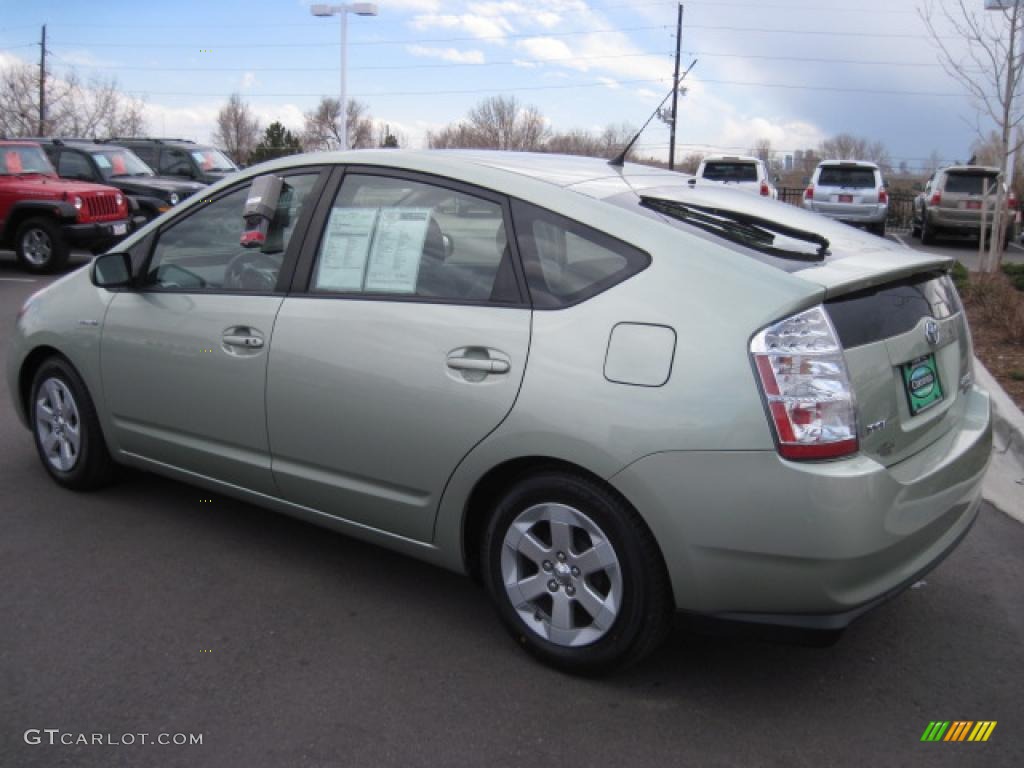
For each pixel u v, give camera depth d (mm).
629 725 2852
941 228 19688
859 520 2617
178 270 4164
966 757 2729
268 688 3012
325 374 3490
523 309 3086
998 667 3246
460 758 2674
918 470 2896
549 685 3066
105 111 49781
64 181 14727
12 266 14852
